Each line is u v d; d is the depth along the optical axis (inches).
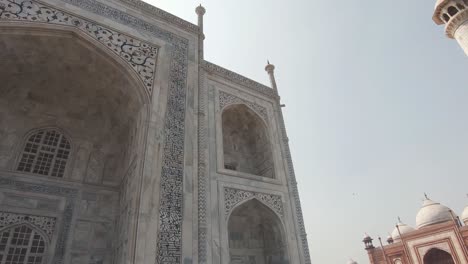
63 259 569.3
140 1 729.6
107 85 670.5
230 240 692.1
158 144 561.0
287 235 695.1
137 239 451.2
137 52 648.4
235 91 855.1
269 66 1029.2
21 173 608.4
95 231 625.6
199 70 755.4
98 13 633.0
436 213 1583.4
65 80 666.8
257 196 702.5
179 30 775.7
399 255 1507.1
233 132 901.2
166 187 536.1
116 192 689.0
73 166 677.3
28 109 677.3
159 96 618.5
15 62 589.6
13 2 523.2
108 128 756.0
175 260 480.7
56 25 553.9
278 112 925.8
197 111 687.1
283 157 839.7
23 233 566.6
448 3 913.5
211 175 643.5
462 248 1256.8
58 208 612.7
